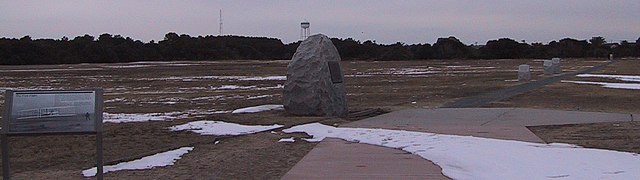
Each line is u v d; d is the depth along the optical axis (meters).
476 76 47.88
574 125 15.98
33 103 8.38
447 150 11.76
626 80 39.47
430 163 10.55
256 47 118.88
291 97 19.31
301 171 9.93
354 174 9.64
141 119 19.84
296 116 19.02
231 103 26.23
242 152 12.55
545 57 119.69
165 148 13.79
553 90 30.39
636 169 9.55
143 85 42.84
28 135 8.36
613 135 13.99
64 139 15.56
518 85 34.88
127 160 12.09
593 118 17.36
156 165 11.40
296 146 13.18
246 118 18.78
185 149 13.30
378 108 22.16
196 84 42.72
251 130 16.16
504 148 11.88
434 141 12.99
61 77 53.84
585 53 122.94
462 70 61.50
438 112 19.84
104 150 13.98
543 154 11.09
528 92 29.36
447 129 15.28
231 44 117.19
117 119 19.89
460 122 16.95
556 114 18.58
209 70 64.19
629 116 17.73
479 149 11.78
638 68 61.66
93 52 98.62
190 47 110.94
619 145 12.43
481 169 9.87
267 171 10.38
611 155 10.94
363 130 15.07
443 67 71.62
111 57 100.12
